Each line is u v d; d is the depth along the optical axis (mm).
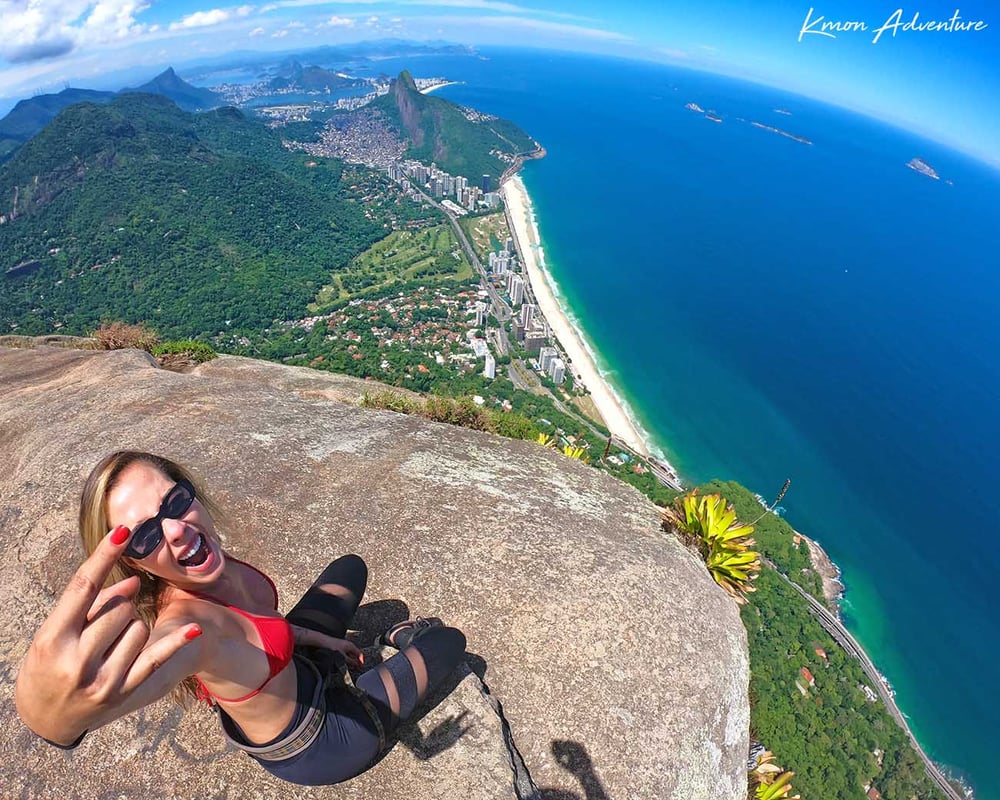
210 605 1821
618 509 4898
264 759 2107
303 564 3572
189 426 5176
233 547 3646
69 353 8375
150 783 2611
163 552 1821
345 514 4027
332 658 2438
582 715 3051
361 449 5020
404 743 2695
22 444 5086
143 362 7410
